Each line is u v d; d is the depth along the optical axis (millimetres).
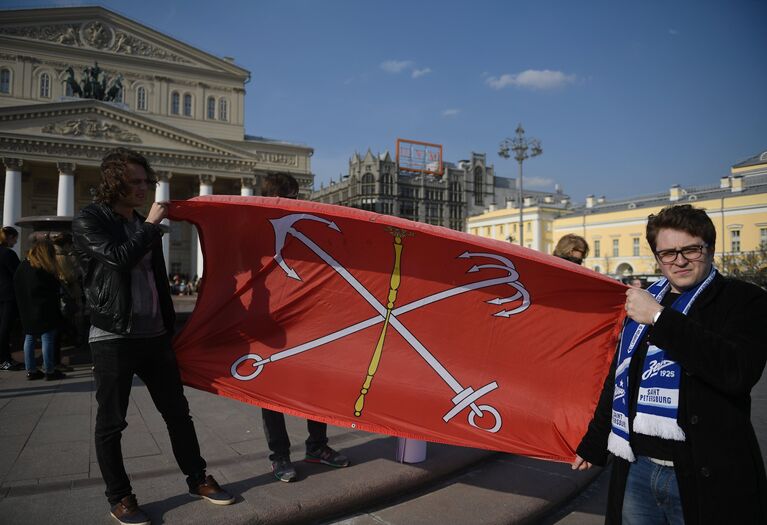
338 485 3150
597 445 2182
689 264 1834
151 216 2730
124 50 50469
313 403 3146
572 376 2898
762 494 1670
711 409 1712
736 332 1691
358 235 3107
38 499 2846
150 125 43719
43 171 45906
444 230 2713
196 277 47562
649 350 1910
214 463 3527
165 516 2660
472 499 3385
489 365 3035
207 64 54344
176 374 2885
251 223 3232
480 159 94625
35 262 6219
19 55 45781
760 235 45281
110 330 2539
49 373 6379
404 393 3117
